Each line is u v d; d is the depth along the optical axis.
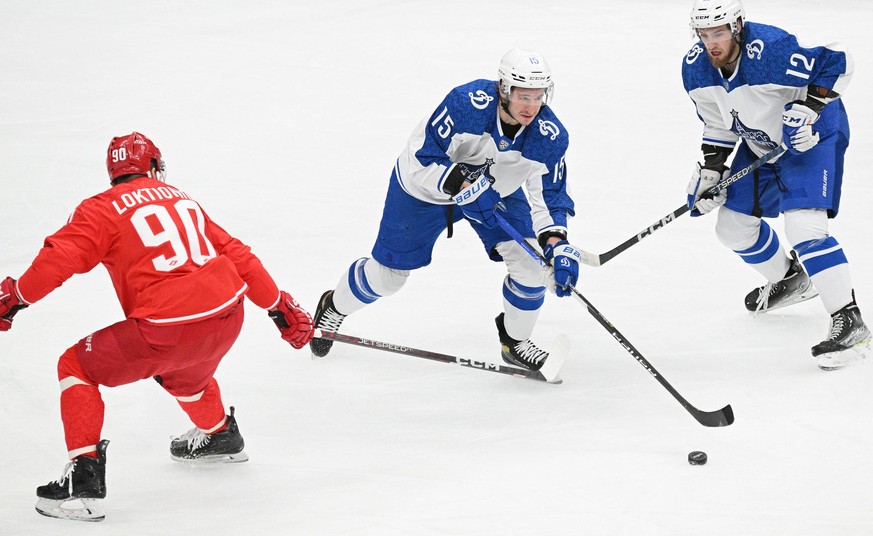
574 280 15.23
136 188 12.59
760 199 17.36
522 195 16.83
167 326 12.14
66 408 12.05
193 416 13.64
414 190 16.30
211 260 12.63
